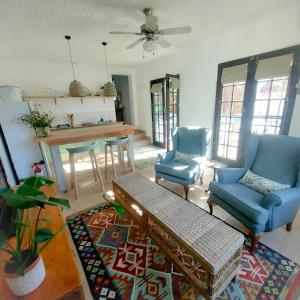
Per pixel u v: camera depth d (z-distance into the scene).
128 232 2.04
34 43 3.39
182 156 3.08
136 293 1.39
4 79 4.30
